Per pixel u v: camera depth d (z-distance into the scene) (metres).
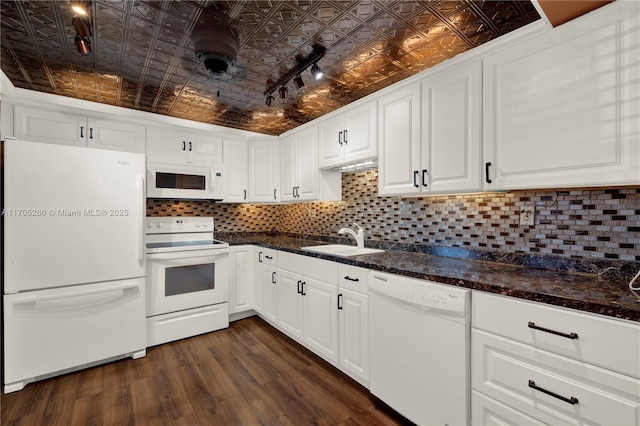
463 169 1.60
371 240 2.62
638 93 1.04
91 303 2.13
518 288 1.15
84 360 2.10
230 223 3.66
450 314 1.33
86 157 2.12
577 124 1.19
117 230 2.24
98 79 2.16
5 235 1.85
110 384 1.95
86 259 2.11
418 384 1.47
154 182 2.79
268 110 2.85
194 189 3.02
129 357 2.32
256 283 3.14
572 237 1.47
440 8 1.41
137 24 1.53
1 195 1.89
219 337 2.72
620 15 1.08
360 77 2.16
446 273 1.46
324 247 2.75
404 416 1.55
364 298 1.83
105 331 2.18
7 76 2.10
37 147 1.94
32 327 1.92
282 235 4.02
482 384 1.24
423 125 1.81
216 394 1.84
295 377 2.03
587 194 1.42
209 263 2.83
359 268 1.86
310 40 1.69
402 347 1.56
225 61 1.76
